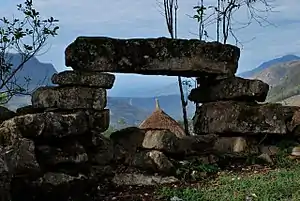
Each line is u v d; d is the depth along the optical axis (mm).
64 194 5703
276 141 8594
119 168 7094
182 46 7949
